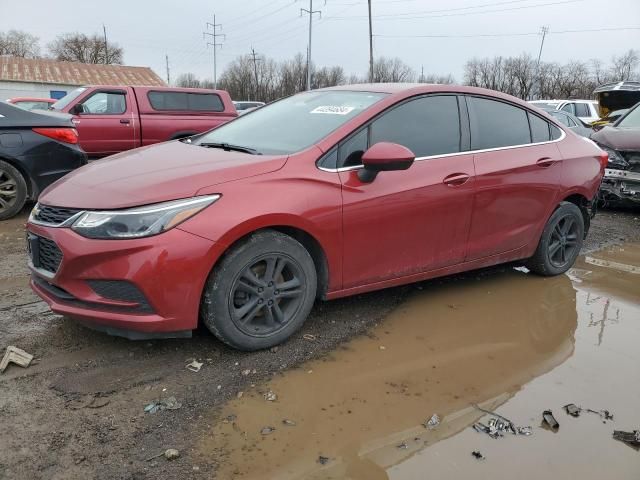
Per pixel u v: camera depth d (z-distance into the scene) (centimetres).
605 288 462
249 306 309
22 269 452
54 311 297
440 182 373
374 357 326
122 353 314
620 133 755
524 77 6856
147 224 276
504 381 305
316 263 340
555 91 6738
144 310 283
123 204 278
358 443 248
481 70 7200
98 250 275
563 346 351
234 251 295
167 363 305
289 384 292
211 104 1124
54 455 230
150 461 229
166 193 284
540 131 457
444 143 387
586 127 1299
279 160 319
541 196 442
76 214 286
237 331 306
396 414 270
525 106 451
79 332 337
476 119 411
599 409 280
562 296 439
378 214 345
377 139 354
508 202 419
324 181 325
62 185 320
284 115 400
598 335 369
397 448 245
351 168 338
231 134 400
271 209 301
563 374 315
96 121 1000
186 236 280
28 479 216
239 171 305
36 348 316
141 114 1041
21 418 252
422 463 236
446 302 416
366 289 362
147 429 249
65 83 3622
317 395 283
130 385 283
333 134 340
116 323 285
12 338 327
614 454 246
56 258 294
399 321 378
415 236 370
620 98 1427
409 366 317
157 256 275
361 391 289
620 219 756
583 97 6562
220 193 293
